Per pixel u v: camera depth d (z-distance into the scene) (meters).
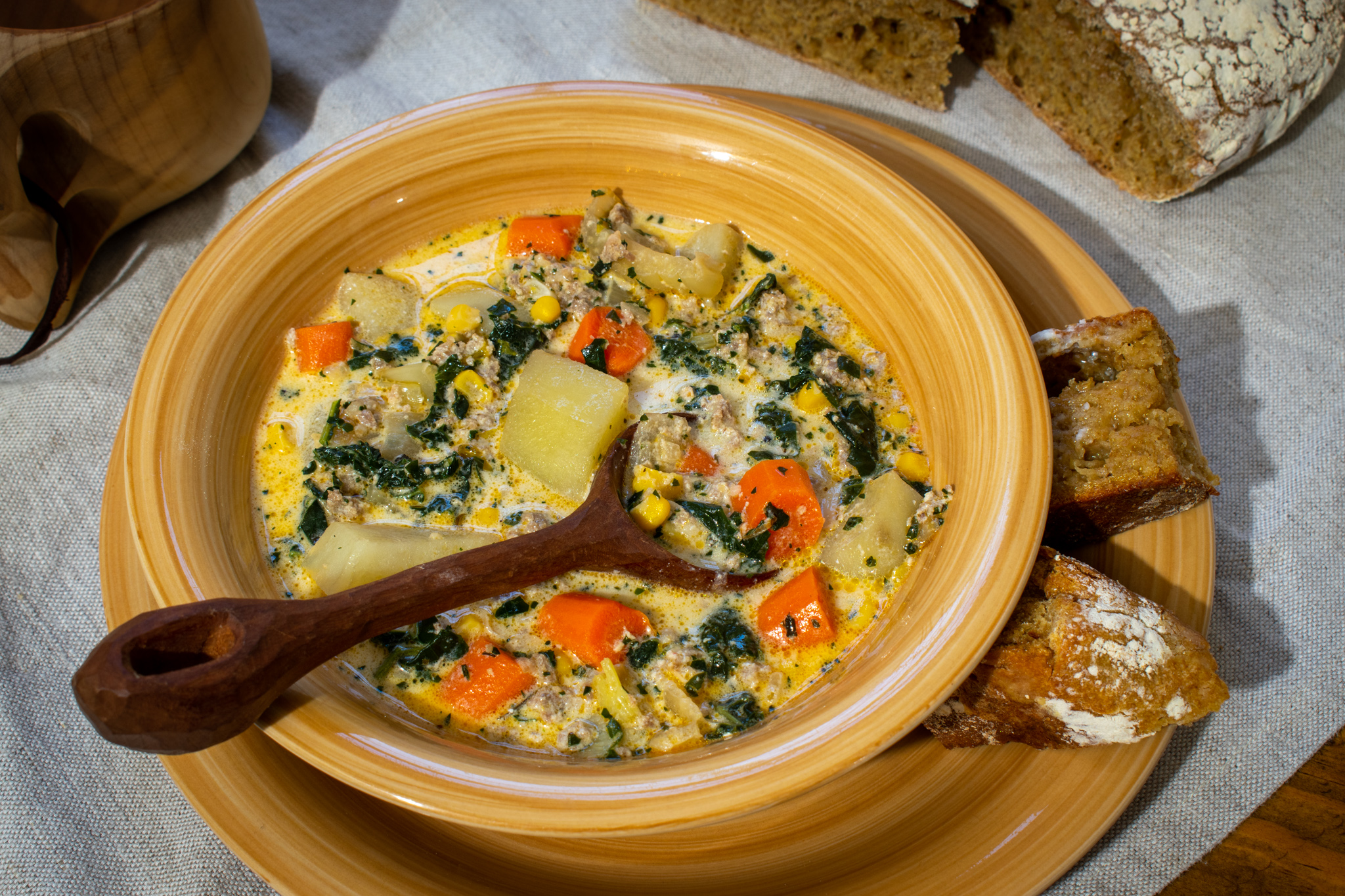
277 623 0.41
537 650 0.46
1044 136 0.60
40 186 0.54
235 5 0.56
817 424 0.50
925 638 0.42
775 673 0.46
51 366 0.56
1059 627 0.43
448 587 0.44
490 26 0.64
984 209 0.52
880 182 0.50
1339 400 0.54
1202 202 0.58
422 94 0.62
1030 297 0.50
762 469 0.48
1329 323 0.55
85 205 0.56
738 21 0.63
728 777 0.40
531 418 0.49
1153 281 0.57
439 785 0.40
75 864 0.46
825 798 0.44
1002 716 0.44
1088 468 0.46
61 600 0.51
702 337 0.52
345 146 0.51
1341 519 0.51
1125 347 0.48
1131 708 0.43
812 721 0.41
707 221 0.54
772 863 0.43
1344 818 0.46
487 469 0.49
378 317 0.52
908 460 0.48
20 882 0.46
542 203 0.54
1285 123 0.57
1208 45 0.55
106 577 0.46
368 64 0.63
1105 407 0.47
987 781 0.44
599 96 0.52
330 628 0.42
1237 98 0.55
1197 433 0.53
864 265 0.51
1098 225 0.58
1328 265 0.57
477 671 0.45
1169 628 0.44
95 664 0.39
